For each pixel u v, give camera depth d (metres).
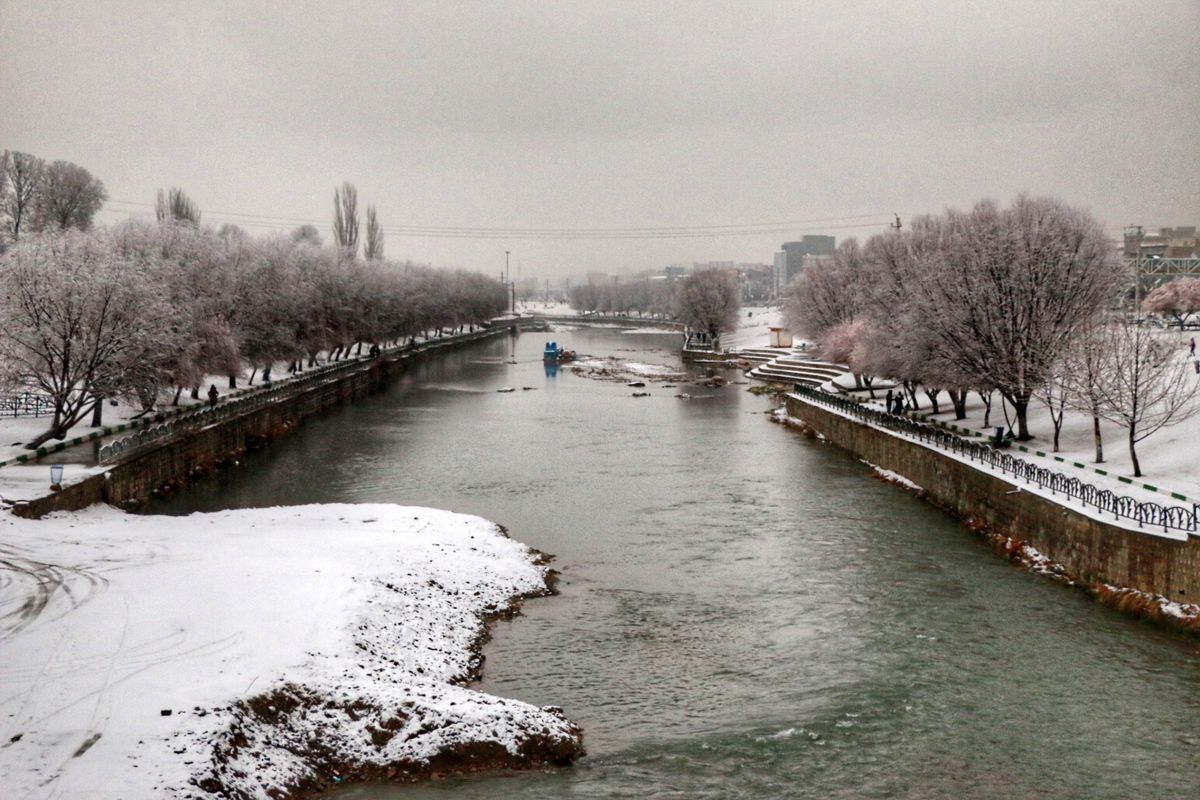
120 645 31.88
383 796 26.84
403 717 29.72
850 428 80.50
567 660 36.34
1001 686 33.84
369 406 112.69
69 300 61.47
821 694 33.41
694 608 41.97
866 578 45.88
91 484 52.88
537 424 98.06
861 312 109.06
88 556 41.72
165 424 68.94
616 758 29.14
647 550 50.91
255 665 30.98
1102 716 31.55
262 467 73.12
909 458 66.62
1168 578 38.66
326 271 126.38
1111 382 52.84
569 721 31.28
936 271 68.00
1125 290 73.06
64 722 26.58
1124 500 44.25
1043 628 39.03
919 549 50.72
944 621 40.06
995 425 71.44
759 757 29.16
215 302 86.25
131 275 64.69
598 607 42.16
